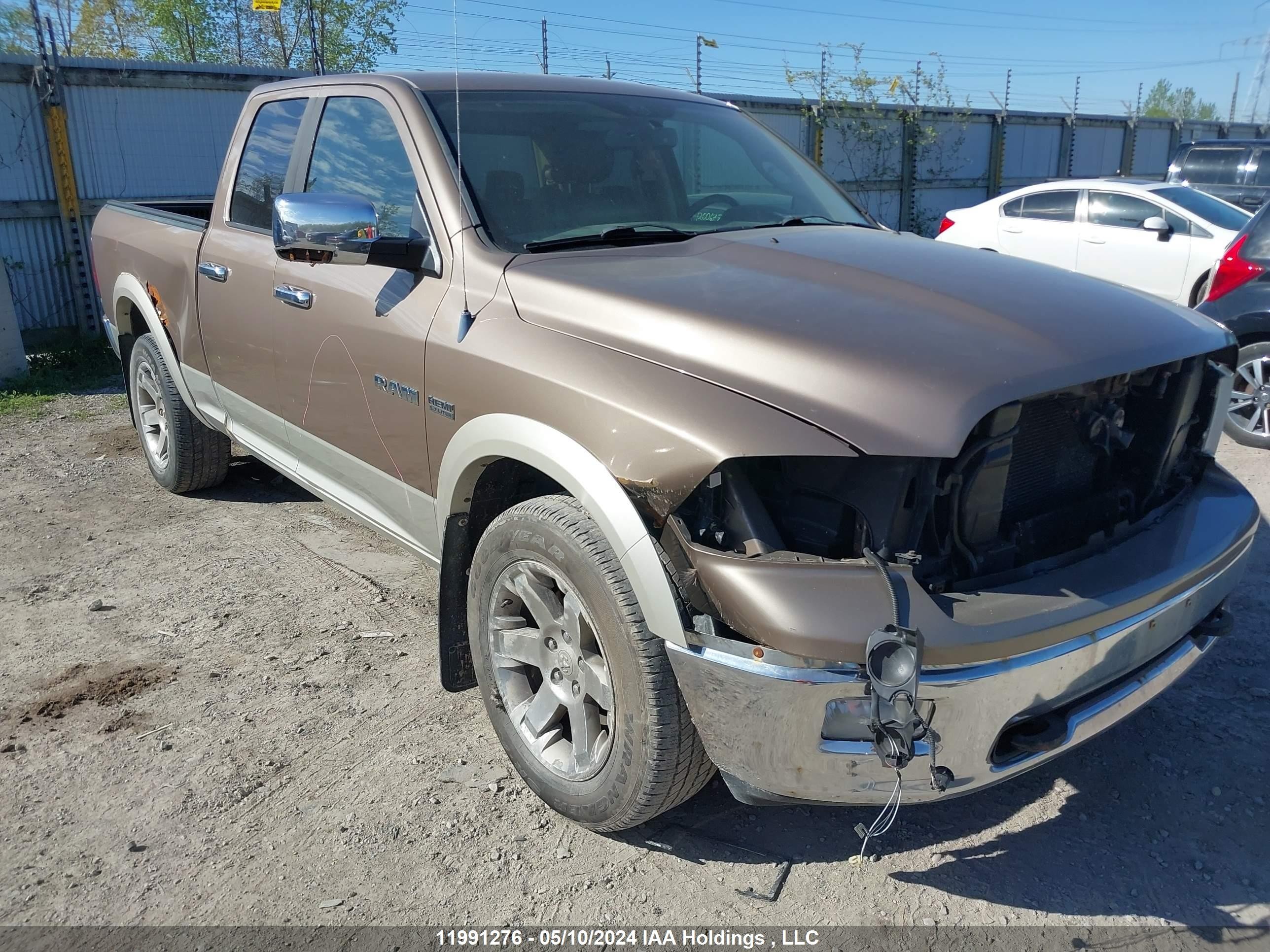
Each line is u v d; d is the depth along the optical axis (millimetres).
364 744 3102
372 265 3055
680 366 2326
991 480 2209
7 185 9000
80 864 2551
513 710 2816
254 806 2791
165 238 4707
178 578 4324
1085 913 2428
